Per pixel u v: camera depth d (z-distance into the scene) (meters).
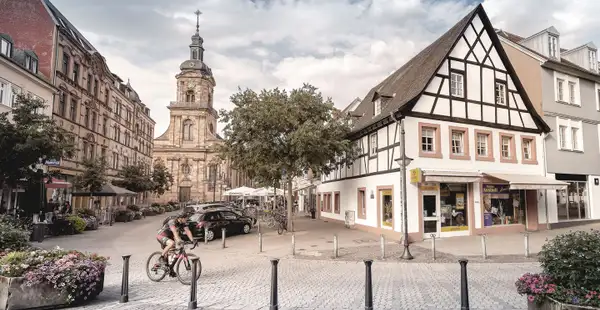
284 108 17.59
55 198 27.02
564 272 5.12
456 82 17.88
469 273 9.61
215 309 6.32
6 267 6.16
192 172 69.75
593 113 22.75
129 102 47.12
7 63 19.92
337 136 18.80
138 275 9.45
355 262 11.55
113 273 9.74
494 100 18.66
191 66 71.88
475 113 18.03
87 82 33.84
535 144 19.72
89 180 25.38
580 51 23.55
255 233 20.00
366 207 19.88
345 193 23.69
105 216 26.52
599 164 22.50
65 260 6.62
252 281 8.71
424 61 19.45
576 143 21.89
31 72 22.16
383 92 21.72
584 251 5.06
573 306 4.80
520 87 19.34
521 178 17.59
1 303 5.95
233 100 19.05
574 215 20.91
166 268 8.66
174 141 70.19
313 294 7.40
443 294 7.36
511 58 22.72
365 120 21.73
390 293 7.46
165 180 51.47
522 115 19.45
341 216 24.41
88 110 34.28
